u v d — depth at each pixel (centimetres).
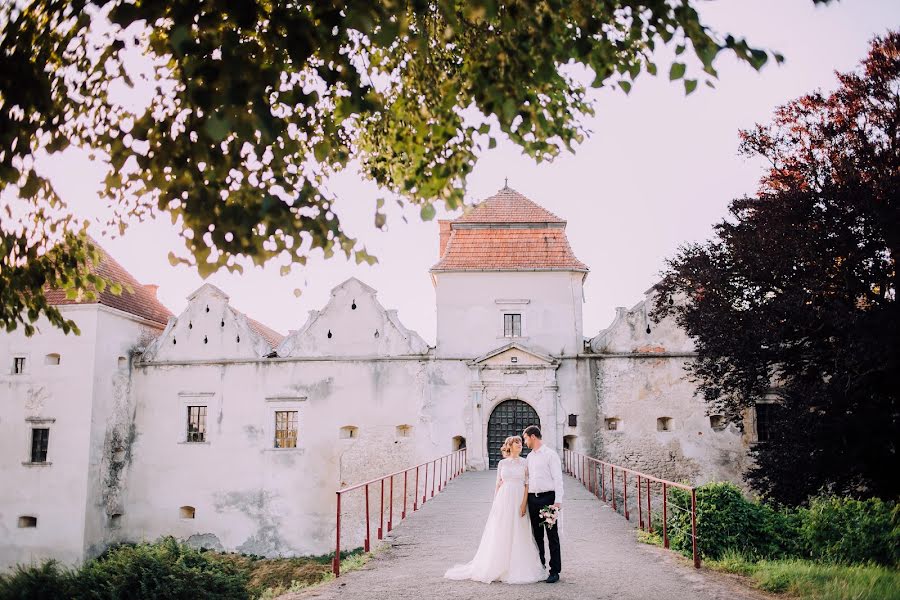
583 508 1650
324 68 549
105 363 2903
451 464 2488
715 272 1892
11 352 2917
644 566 995
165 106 624
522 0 484
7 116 591
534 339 2862
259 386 2962
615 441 2750
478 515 1531
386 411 2872
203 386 3000
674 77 474
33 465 2802
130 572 1400
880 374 1639
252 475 2895
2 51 592
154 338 3238
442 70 680
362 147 801
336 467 2855
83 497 2736
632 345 2834
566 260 2928
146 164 616
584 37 513
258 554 2822
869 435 1608
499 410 2828
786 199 1752
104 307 2891
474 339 2875
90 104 639
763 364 1855
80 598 1358
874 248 1677
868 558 1352
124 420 2997
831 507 1573
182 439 2978
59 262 745
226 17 541
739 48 454
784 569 980
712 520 1305
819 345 1745
